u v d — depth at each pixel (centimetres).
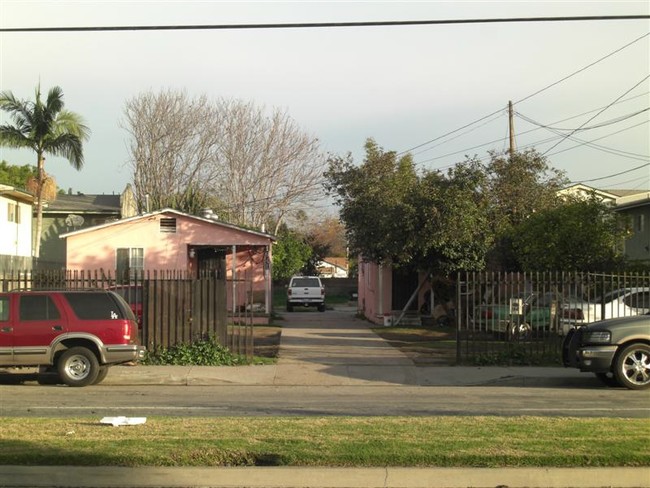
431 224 2416
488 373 1638
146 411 1119
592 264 2150
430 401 1268
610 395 1346
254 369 1677
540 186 3062
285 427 836
